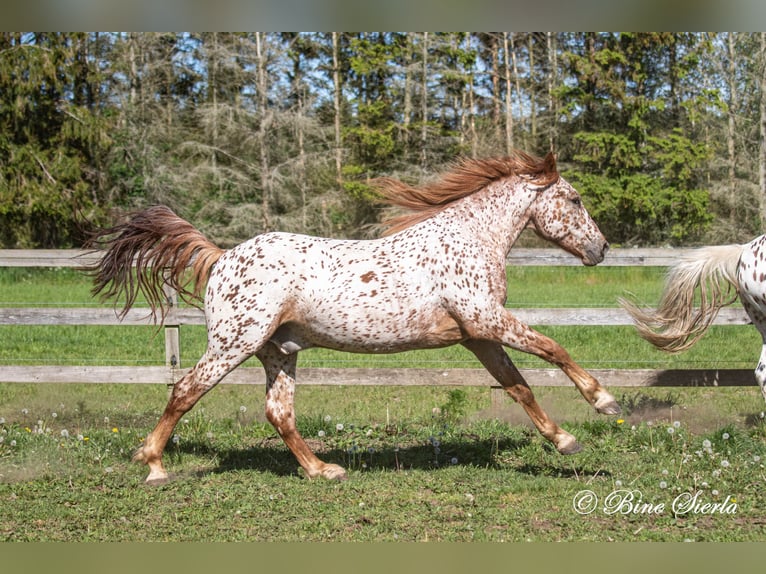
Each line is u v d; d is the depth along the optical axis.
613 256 7.96
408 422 7.34
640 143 28.70
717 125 29.08
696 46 28.17
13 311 7.72
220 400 8.36
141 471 5.75
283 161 28.16
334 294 5.18
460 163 5.76
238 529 4.61
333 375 7.48
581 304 14.16
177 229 5.62
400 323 5.23
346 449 6.33
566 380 7.44
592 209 27.77
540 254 8.11
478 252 5.35
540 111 30.23
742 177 28.98
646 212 27.91
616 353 10.68
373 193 26.48
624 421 6.95
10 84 25.11
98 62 27.98
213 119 27.52
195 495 5.21
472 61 28.31
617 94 28.02
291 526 4.67
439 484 5.40
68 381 7.64
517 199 5.62
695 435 6.63
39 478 5.58
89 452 6.17
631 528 4.63
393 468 5.92
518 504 5.04
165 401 8.40
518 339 5.23
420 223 5.48
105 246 6.37
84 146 26.56
